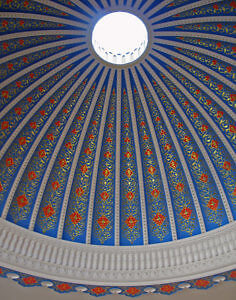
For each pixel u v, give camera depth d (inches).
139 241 423.8
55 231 419.2
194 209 427.2
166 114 442.6
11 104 409.7
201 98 428.8
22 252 386.0
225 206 411.2
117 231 428.5
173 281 383.6
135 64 427.5
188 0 369.4
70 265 396.8
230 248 378.6
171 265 394.6
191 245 399.5
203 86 420.8
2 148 412.8
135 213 438.6
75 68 425.1
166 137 447.5
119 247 413.4
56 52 408.2
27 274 375.9
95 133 450.3
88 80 435.2
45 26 383.6
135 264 400.8
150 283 386.3
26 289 396.2
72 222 429.1
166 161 446.0
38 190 427.5
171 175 442.9
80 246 410.6
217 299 400.5
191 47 404.5
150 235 425.4
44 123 433.7
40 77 415.8
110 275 394.3
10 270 371.6
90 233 424.8
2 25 365.1
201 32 390.0
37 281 385.4
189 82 427.5
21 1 357.1
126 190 446.3
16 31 374.6
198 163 436.1
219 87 416.8
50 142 438.6
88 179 445.7
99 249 411.2
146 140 452.1
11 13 360.2
